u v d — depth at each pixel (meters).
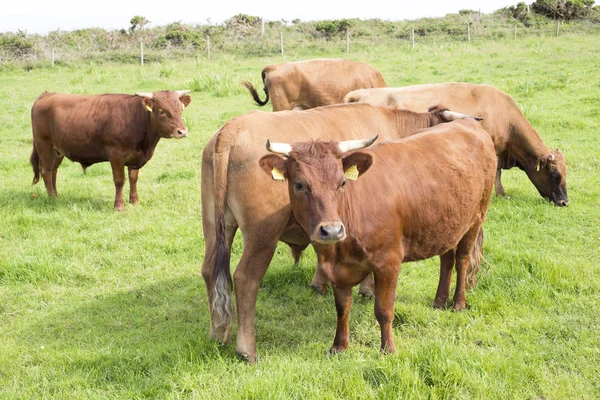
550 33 31.39
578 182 9.34
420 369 4.31
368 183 4.45
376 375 4.27
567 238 7.23
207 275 4.90
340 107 5.56
